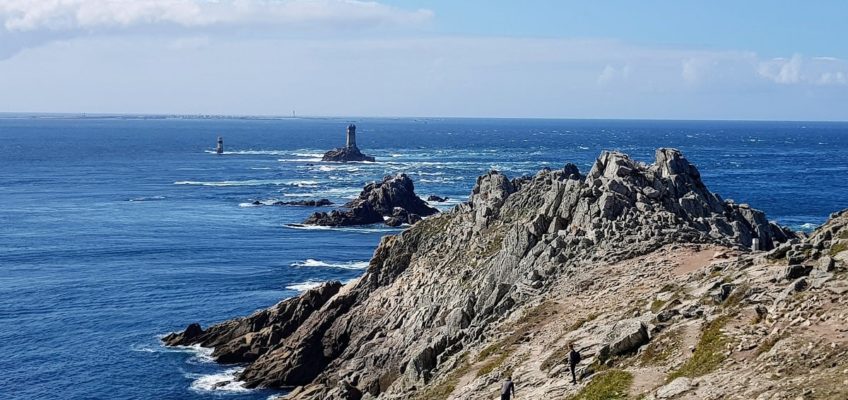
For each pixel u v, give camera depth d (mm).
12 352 90812
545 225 68812
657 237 60719
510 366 47031
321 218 174250
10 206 197875
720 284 42688
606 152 72812
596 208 66125
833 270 36469
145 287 117812
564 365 42188
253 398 78000
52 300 110812
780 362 31141
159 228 167125
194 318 103062
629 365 38312
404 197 184625
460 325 65812
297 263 134000
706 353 34844
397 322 77812
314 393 71938
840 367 28969
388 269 86312
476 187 90688
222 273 126562
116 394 79875
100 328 98875
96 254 140125
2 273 126062
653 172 70500
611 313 48344
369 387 68250
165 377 83500
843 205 184250
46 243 149500
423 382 55969
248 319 91250
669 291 46656
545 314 54125
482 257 76938
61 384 82250
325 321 83438
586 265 60062
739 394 30016
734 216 68188
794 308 34875
